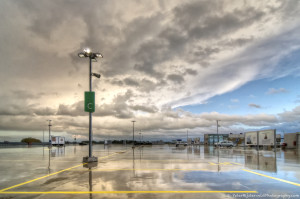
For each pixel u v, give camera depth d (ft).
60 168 41.19
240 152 97.81
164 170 38.14
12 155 78.23
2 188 24.98
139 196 21.42
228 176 32.01
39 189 24.45
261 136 114.32
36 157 68.28
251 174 33.81
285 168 40.70
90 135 55.26
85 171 37.27
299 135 131.44
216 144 179.73
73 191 23.47
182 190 23.71
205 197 21.11
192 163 49.34
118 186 25.66
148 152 98.68
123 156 72.13
